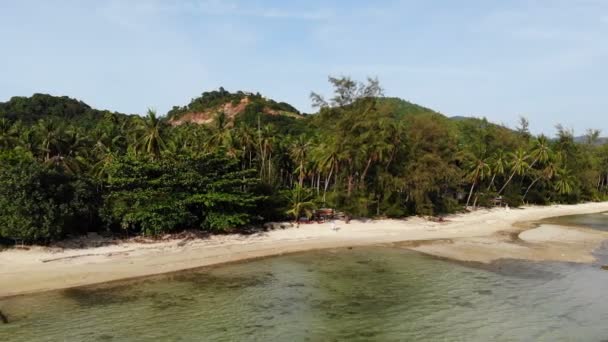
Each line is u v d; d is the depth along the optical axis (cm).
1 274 3128
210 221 4447
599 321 2598
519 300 2950
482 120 10362
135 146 5844
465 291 3138
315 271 3644
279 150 7650
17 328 2336
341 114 6159
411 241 4994
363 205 5916
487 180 9269
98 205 4153
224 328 2423
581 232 5825
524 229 6125
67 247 3825
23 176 3550
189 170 4522
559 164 9956
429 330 2441
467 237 5328
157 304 2777
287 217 5669
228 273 3528
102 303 2758
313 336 2338
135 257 3778
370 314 2677
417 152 6488
